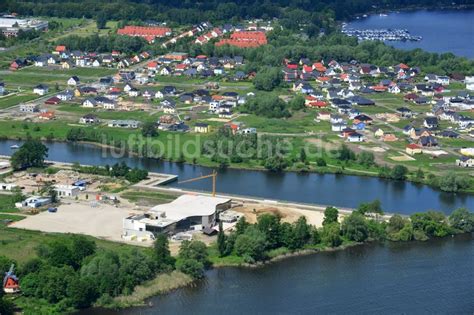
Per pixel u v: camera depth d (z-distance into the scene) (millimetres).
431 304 158250
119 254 170750
